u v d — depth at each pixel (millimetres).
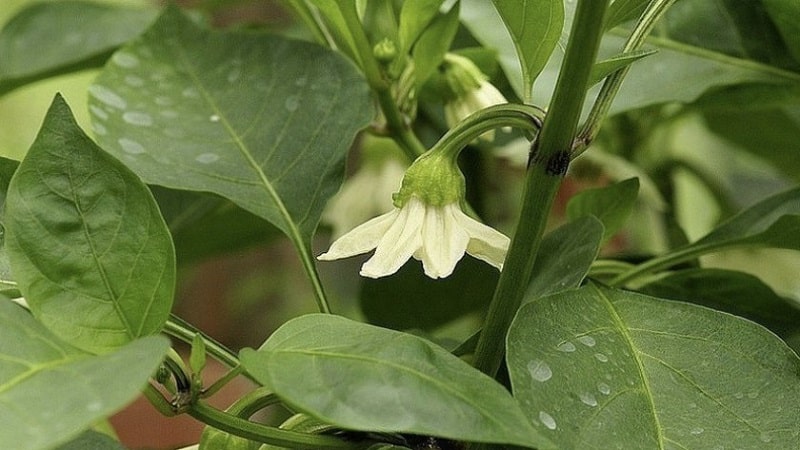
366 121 375
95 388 251
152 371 253
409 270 448
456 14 377
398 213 313
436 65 383
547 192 304
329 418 264
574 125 300
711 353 306
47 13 512
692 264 409
